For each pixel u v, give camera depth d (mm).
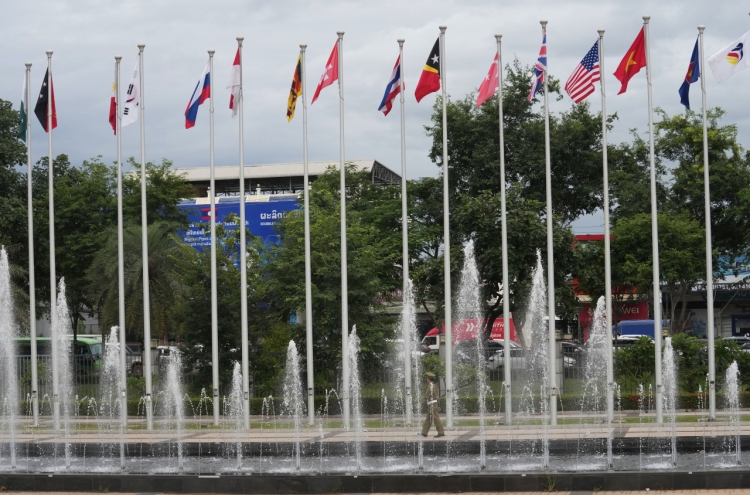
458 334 41344
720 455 24391
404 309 32906
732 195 56344
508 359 31797
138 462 25516
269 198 63406
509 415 31547
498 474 19672
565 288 41531
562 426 30391
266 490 20250
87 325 78938
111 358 43562
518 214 40781
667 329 60688
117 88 33625
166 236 48031
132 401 37938
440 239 56719
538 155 53531
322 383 37688
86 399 40781
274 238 55469
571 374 38656
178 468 24047
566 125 54688
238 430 30578
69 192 52625
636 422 31328
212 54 33406
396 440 26328
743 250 58156
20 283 52312
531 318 39938
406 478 19891
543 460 23953
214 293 33438
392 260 49781
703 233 53875
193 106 33344
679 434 27031
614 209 58094
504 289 32000
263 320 39875
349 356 36031
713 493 18781
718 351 37031
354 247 40875
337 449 26203
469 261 37688
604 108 31984
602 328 44156
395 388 38406
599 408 35844
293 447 26422
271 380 38375
